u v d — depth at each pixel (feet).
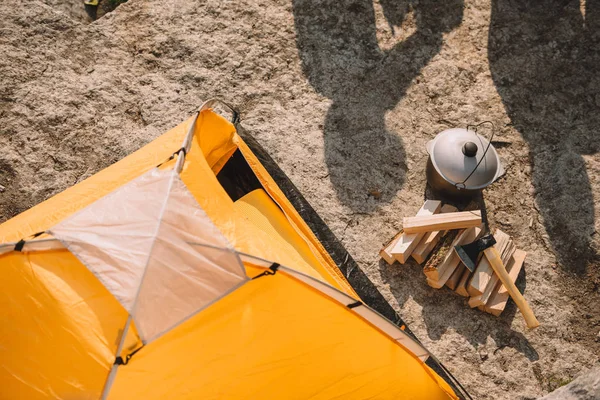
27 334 8.10
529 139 11.12
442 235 10.15
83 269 8.16
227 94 11.21
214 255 8.12
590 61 11.68
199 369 8.17
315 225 10.50
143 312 7.77
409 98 11.33
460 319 10.05
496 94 11.41
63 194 9.44
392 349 8.93
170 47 11.46
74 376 7.93
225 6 11.78
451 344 9.92
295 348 8.48
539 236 10.54
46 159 10.67
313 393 8.59
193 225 8.24
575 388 9.49
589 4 12.08
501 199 10.74
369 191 10.73
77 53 11.32
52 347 8.01
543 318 10.09
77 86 11.09
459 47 11.72
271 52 11.52
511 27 11.88
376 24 11.80
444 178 9.95
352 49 11.61
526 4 12.07
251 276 8.45
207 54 11.44
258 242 8.67
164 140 9.61
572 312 10.14
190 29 11.59
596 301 10.23
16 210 10.41
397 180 10.82
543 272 10.34
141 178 8.55
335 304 8.68
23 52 11.19
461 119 11.23
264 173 10.02
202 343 8.18
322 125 11.09
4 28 11.27
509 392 9.73
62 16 11.50
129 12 11.68
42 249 8.29
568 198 10.76
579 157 11.01
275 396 8.45
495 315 10.06
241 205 9.76
